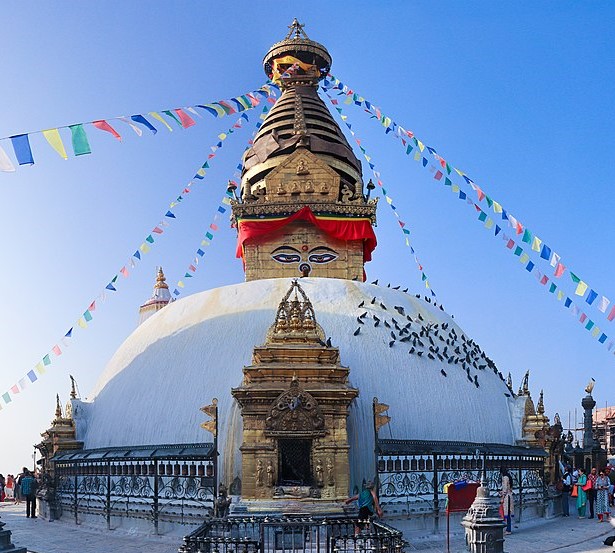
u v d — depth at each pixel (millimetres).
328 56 35906
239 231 30641
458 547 17172
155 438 20812
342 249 30188
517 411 24875
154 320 25734
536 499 22922
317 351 18672
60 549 17344
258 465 17359
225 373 20875
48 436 25047
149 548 17281
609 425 66188
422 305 26234
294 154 31172
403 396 21047
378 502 16625
